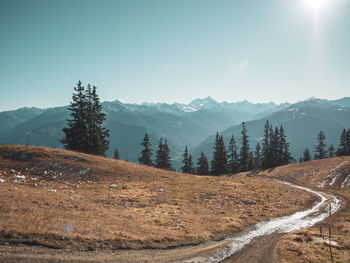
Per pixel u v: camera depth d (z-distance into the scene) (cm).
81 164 3566
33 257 1007
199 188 3541
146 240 1431
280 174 6144
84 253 1140
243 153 8075
